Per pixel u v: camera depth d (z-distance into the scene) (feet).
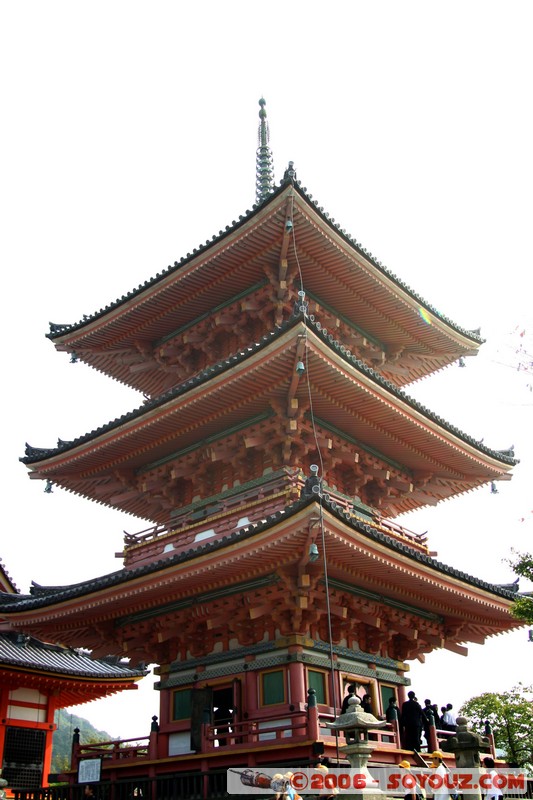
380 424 81.25
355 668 73.72
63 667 105.60
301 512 58.44
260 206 78.28
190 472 85.71
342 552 63.98
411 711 68.64
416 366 104.68
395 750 62.44
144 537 84.79
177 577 67.97
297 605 66.49
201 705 68.03
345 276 86.89
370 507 86.74
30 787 98.84
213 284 88.99
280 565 65.00
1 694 99.55
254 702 67.67
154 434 82.84
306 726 58.23
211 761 63.72
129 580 71.61
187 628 75.77
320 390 74.13
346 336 94.53
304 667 67.05
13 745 99.09
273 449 78.48
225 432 82.28
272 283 86.07
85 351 100.78
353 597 72.59
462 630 90.53
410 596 77.36
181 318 95.09
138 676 113.50
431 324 95.66
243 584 70.13
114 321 94.99
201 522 77.97
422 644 83.76
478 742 63.77
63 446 86.84
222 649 73.82
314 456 81.00
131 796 68.23
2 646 105.09
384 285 88.12
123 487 92.43
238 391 75.00
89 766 73.05
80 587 79.66
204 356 96.63
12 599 104.27
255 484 78.48
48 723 104.17
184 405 77.25
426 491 95.30
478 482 95.25
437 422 82.12
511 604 81.35
